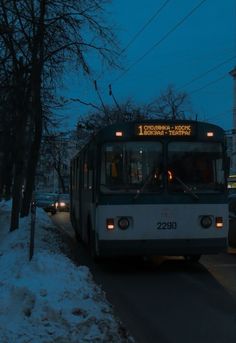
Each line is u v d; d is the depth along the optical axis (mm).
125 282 11594
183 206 12453
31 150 23688
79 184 18484
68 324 6953
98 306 7855
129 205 12320
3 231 21375
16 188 19859
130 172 12430
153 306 9312
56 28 18000
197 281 11664
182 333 7637
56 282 8695
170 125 12562
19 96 18750
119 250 12273
